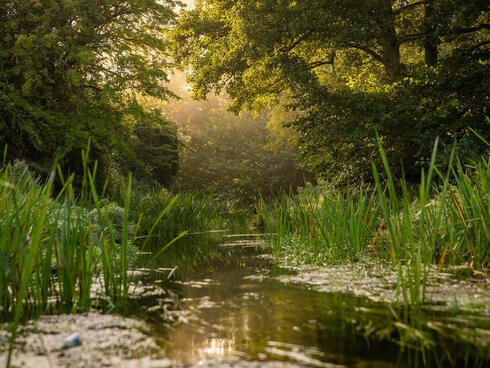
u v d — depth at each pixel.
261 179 32.97
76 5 14.98
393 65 12.77
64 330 1.74
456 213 3.51
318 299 2.29
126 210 2.35
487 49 11.04
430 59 13.25
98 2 16.31
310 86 12.57
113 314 2.01
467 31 12.00
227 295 2.48
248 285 2.82
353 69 17.31
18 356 1.43
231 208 18.53
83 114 15.98
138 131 26.52
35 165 12.79
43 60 15.32
